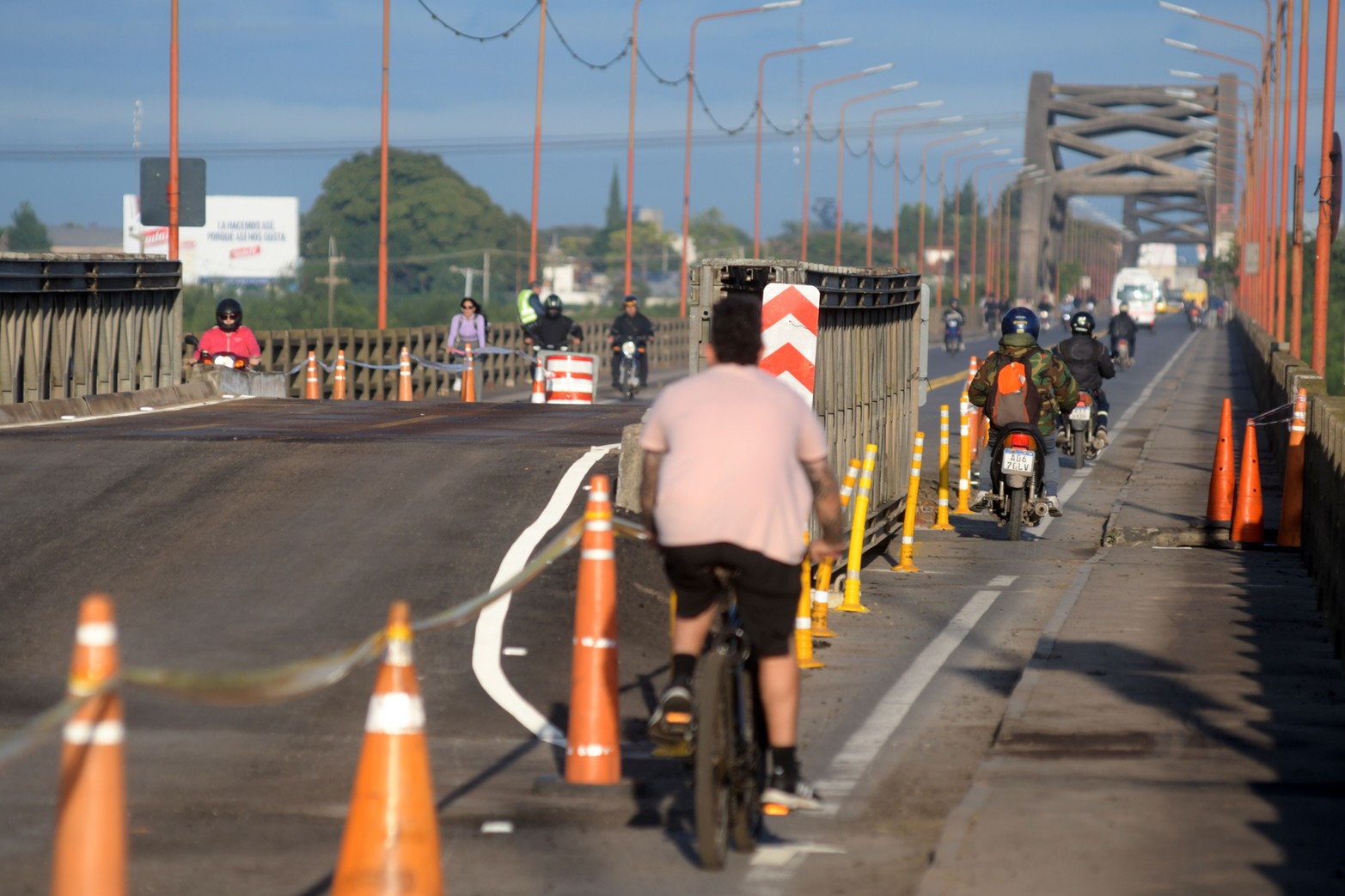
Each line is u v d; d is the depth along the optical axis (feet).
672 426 78.28
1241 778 91.45
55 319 245.86
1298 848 78.59
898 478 195.52
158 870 77.71
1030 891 72.33
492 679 115.65
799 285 132.26
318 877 77.10
